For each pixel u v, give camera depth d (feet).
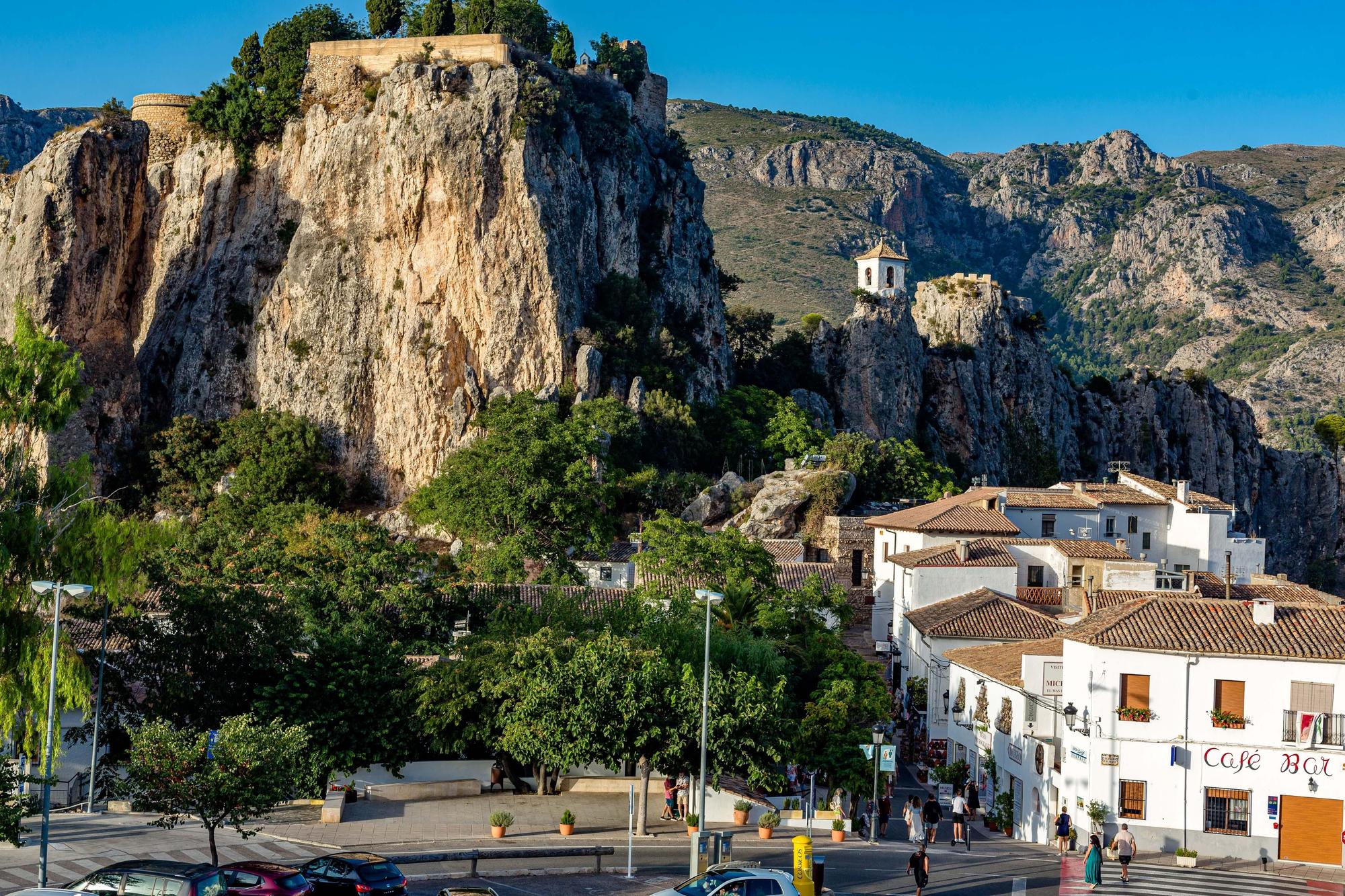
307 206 571.28
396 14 622.95
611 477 492.95
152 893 140.67
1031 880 188.14
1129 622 220.43
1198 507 435.94
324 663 238.48
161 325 596.29
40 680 209.97
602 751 213.25
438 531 495.00
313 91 586.86
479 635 263.90
